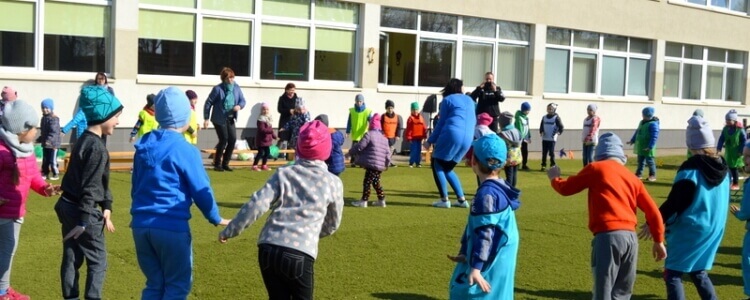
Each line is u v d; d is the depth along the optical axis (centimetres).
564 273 820
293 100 1806
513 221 533
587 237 1020
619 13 2695
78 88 1678
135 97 1747
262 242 517
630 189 589
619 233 577
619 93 2775
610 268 578
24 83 1614
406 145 2170
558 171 637
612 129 2733
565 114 2578
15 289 696
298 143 533
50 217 1023
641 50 2830
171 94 549
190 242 543
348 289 731
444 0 2241
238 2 1903
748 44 3173
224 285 730
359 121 1789
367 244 924
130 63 1733
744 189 648
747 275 639
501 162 536
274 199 521
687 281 802
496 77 2427
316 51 2039
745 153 652
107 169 602
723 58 3136
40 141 1447
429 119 2189
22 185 622
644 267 862
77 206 593
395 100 2172
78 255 609
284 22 1973
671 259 649
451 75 2317
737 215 652
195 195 536
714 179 636
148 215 528
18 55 1630
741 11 3172
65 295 607
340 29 2078
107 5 1720
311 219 518
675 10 2878
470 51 2359
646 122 1759
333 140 1136
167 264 533
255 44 1931
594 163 604
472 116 1215
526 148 1895
